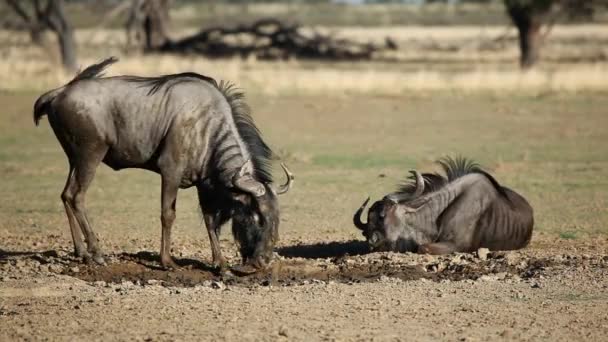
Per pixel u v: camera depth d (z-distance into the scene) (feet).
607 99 440.86
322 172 255.70
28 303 124.36
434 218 156.66
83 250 150.10
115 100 145.48
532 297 127.75
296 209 205.46
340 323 114.01
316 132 343.05
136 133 144.97
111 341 106.52
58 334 109.40
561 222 190.29
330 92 463.83
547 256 156.04
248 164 140.36
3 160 280.92
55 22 595.47
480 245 157.89
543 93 464.65
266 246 136.87
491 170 254.06
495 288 133.18
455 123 366.02
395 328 111.86
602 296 128.06
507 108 408.05
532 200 214.69
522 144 312.09
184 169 144.25
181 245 170.30
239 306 122.52
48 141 322.55
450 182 159.12
